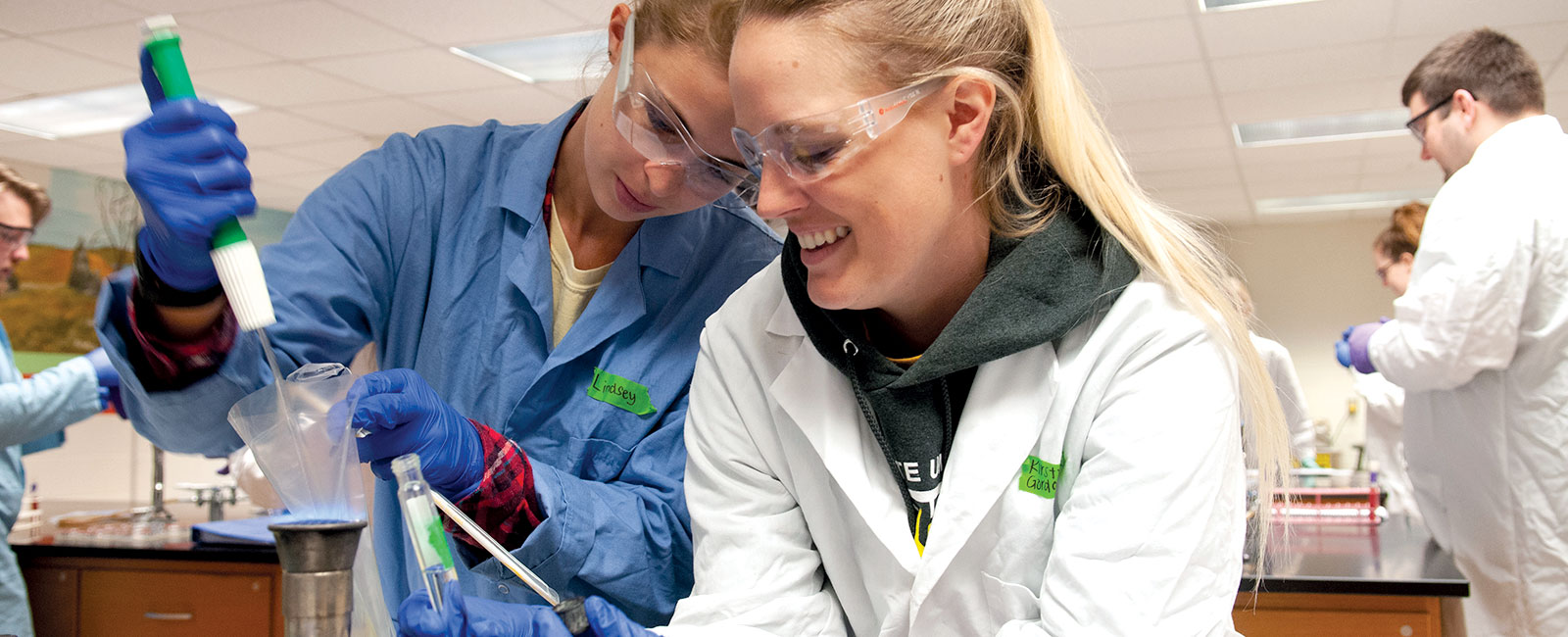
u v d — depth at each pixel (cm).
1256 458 114
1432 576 192
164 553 268
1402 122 638
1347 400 956
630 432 136
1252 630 203
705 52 105
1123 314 102
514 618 78
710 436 120
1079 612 90
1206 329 101
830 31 89
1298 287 982
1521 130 238
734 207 148
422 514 68
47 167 733
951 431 108
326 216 131
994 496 102
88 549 278
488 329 135
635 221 138
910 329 113
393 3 448
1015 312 100
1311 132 669
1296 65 527
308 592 66
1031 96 105
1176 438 95
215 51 508
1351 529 276
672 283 142
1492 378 233
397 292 138
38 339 713
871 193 90
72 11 452
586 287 141
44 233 723
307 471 83
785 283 112
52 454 677
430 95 592
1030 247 101
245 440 86
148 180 85
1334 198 871
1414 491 266
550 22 472
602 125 119
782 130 89
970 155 97
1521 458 230
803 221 94
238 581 270
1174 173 775
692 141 110
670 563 132
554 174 141
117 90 576
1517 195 225
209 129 88
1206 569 93
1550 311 222
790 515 118
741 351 121
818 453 110
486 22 472
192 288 97
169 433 114
